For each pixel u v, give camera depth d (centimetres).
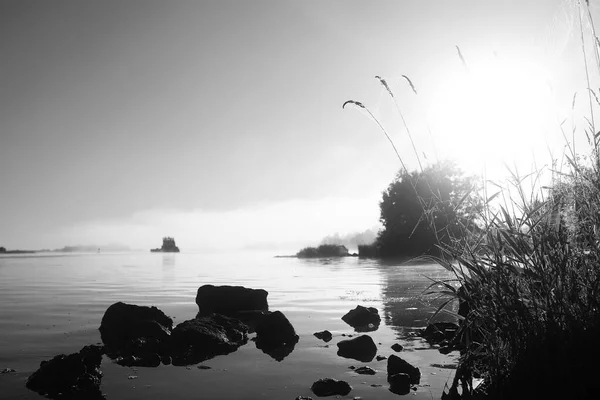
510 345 300
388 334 604
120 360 491
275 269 2178
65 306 884
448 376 405
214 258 4397
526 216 327
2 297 1034
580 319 282
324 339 589
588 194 314
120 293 1120
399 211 3034
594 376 266
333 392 369
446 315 732
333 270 1955
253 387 389
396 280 1362
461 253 347
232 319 674
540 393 276
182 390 382
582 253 306
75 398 362
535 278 295
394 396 355
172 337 567
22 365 462
